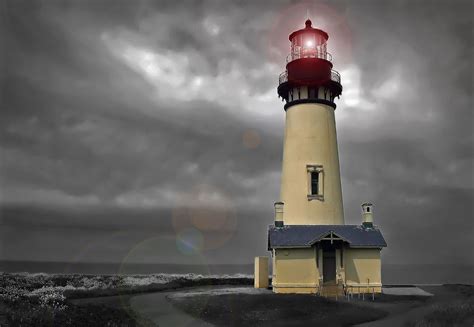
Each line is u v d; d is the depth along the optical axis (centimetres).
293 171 4081
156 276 5341
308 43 4403
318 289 3422
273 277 3541
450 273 13200
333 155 4131
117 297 3198
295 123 4178
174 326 2231
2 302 2280
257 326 2280
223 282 4647
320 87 4203
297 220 3959
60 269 15000
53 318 2120
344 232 3688
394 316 2491
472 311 2405
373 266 3547
